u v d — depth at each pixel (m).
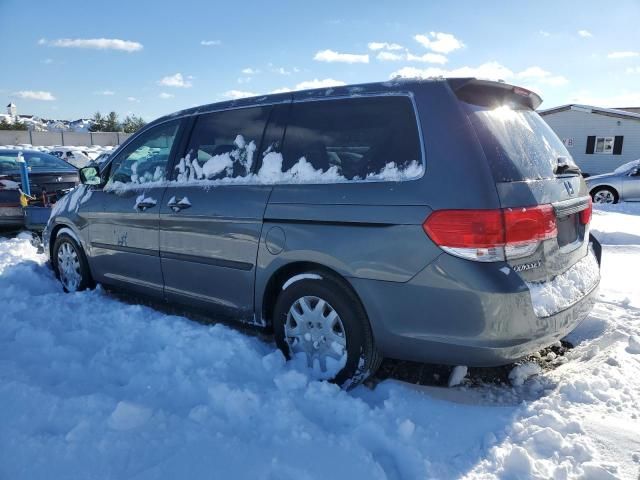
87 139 47.75
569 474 2.36
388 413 2.85
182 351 3.44
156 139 4.51
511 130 3.09
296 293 3.34
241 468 2.37
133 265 4.53
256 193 3.54
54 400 2.87
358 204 3.03
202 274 3.92
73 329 4.02
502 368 3.54
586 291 3.27
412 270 2.84
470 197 2.71
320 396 2.96
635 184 14.97
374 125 3.14
